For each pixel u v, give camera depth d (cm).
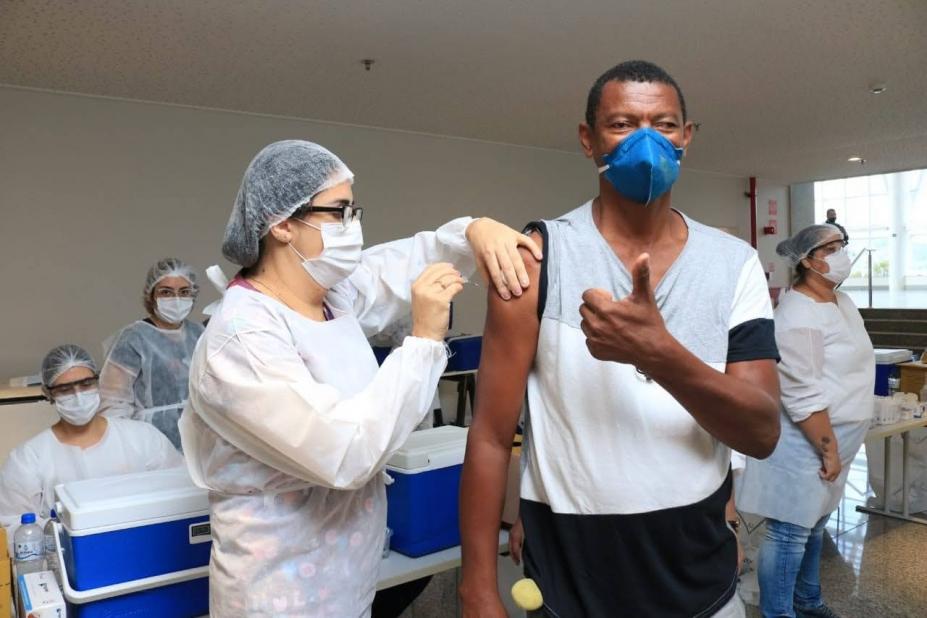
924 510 413
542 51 409
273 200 120
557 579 106
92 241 462
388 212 601
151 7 332
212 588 122
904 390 430
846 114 572
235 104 502
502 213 675
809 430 241
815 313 251
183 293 325
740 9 355
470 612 104
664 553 102
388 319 155
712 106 544
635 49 409
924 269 1081
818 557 268
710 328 102
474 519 106
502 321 106
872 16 366
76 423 232
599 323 87
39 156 444
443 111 540
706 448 104
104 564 145
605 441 101
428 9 348
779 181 940
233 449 116
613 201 106
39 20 340
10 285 436
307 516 119
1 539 174
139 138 479
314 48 395
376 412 108
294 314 120
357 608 126
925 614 287
